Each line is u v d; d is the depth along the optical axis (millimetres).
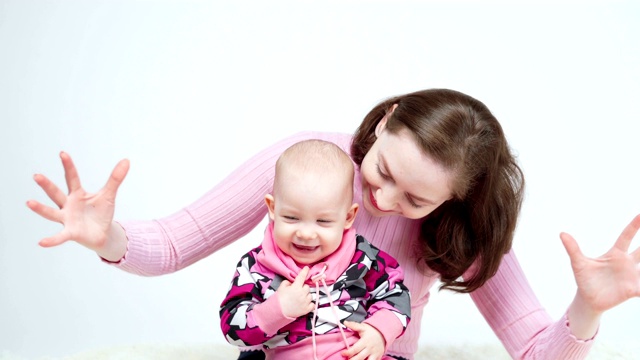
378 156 2082
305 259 2066
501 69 5512
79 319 3906
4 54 5402
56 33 5566
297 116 5234
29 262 4270
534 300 2516
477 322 3930
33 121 5035
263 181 2357
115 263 2096
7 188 4609
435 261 2338
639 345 3176
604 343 3170
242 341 1999
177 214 2303
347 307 2072
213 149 5023
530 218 4754
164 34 5676
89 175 4707
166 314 4012
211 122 5207
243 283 2086
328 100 5344
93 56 5504
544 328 2434
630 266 2008
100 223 1902
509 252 2547
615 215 4723
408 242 2377
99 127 5086
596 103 5398
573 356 2209
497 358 3164
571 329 2180
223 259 4441
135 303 4082
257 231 4613
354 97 5340
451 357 3160
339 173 2049
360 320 2084
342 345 2035
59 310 3959
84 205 1878
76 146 4914
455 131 2053
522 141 5105
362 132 2291
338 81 5461
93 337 3781
